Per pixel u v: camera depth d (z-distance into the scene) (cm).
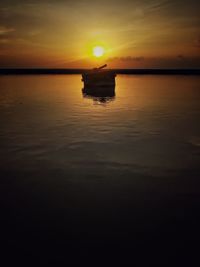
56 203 476
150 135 954
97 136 941
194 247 358
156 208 457
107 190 525
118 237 379
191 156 725
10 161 694
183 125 1128
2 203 479
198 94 2530
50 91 2855
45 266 326
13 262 333
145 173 608
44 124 1155
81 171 622
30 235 385
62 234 387
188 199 489
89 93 2597
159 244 364
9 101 1978
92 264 329
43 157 723
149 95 2405
